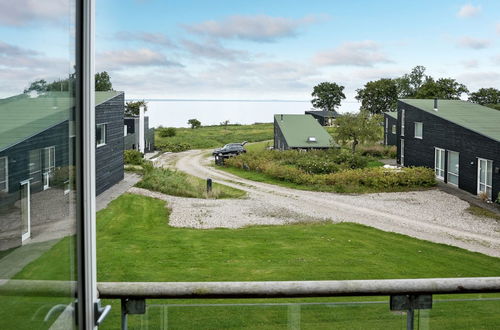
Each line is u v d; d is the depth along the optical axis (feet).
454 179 72.95
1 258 3.65
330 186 72.79
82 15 4.86
